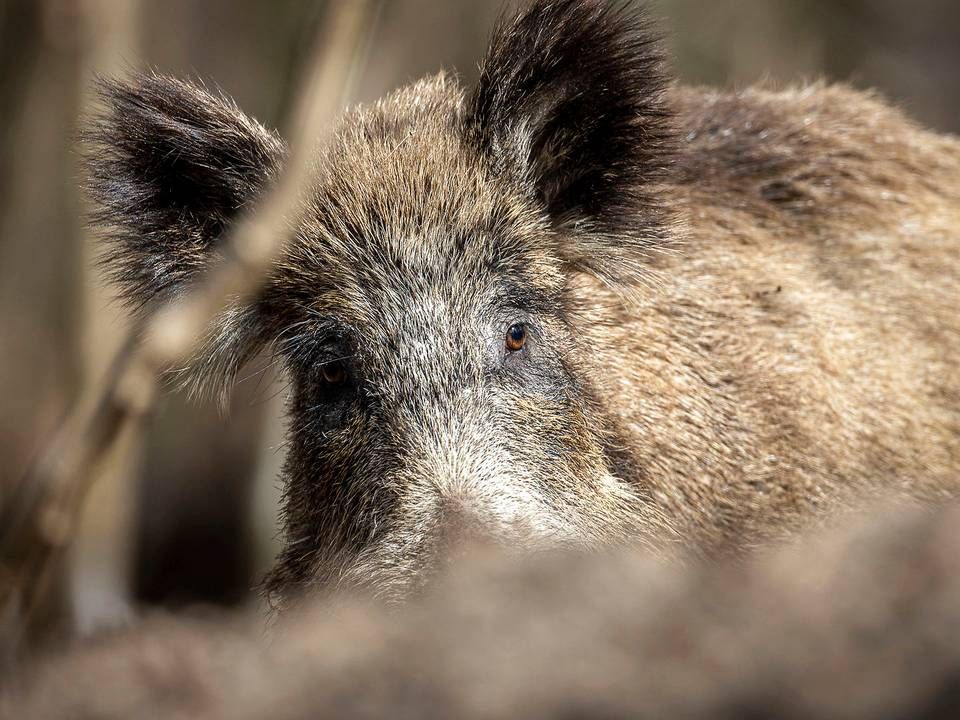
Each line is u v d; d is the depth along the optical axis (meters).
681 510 10.73
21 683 6.23
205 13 27.61
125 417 6.79
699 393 11.02
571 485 10.06
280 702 5.34
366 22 8.12
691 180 12.03
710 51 28.02
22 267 21.22
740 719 4.65
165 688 5.73
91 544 17.64
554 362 10.46
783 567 5.52
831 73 29.38
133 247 11.41
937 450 11.95
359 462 10.03
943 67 31.42
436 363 10.17
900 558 5.28
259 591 11.38
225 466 25.86
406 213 10.69
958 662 4.63
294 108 8.62
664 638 5.13
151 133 11.20
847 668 4.75
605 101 11.08
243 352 11.53
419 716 5.04
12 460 21.16
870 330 12.02
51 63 19.92
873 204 12.62
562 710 4.85
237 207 11.52
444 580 7.89
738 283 11.60
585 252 11.22
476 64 12.43
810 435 11.31
